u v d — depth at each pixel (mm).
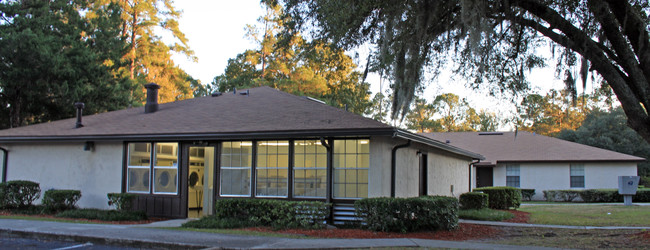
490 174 28797
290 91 31062
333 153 12258
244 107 15367
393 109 10859
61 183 15008
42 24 22266
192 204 14953
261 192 12852
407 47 10641
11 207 14305
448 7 10758
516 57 12477
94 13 33969
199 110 15711
